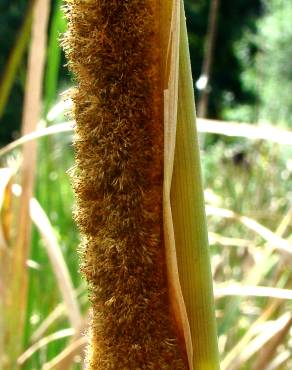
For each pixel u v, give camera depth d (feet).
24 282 0.62
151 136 0.34
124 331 0.35
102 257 0.34
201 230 0.34
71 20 0.34
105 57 0.33
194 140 0.34
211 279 0.35
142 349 0.35
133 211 0.34
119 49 0.33
